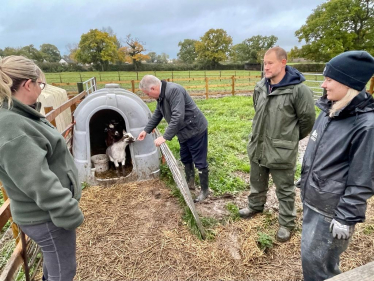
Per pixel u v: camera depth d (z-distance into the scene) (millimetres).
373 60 1362
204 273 2406
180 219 3168
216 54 61531
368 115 1410
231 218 3146
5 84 1230
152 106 10984
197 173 4379
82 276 2371
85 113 3842
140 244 2758
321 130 1677
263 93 2584
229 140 6164
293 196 2732
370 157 1380
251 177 2998
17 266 2053
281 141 2520
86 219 3168
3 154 1191
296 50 36688
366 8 32844
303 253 1829
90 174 3941
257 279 2340
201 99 13211
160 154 5031
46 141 1340
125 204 3502
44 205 1297
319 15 35156
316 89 12039
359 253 2539
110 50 53125
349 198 1463
